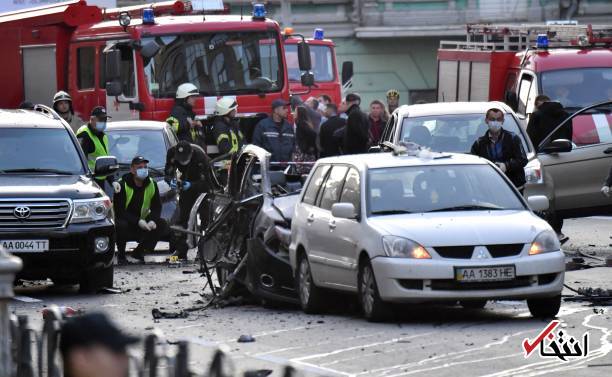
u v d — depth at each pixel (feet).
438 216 104.63
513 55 220.64
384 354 88.63
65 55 216.13
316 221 110.73
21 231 125.39
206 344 95.25
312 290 110.83
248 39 205.26
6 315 58.34
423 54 382.42
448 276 98.63
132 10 224.12
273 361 86.94
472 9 372.79
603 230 182.50
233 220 122.21
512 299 100.48
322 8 377.09
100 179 167.32
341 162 114.01
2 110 144.87
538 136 175.73
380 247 100.48
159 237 157.17
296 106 203.92
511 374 80.59
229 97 184.85
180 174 159.63
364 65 379.96
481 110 156.15
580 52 204.44
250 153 124.77
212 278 139.23
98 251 127.13
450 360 85.66
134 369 54.75
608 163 163.84
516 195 109.50
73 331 39.45
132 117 200.64
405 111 156.97
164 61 200.95
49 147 137.28
